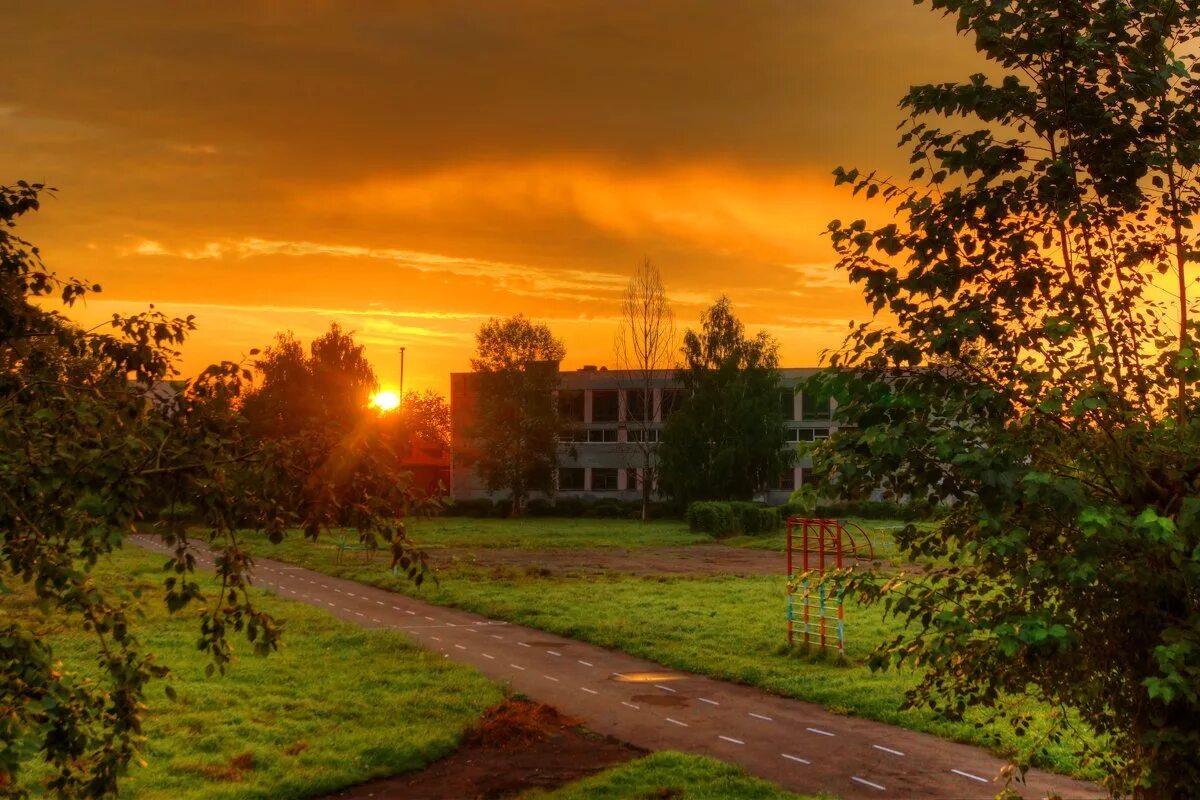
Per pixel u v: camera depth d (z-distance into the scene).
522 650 20.52
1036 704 14.19
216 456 4.92
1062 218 5.20
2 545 4.68
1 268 5.12
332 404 70.44
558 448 84.00
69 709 4.72
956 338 5.12
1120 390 5.39
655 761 12.01
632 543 51.31
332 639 20.70
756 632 22.31
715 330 74.50
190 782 10.83
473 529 62.38
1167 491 5.18
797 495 5.51
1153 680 4.51
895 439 4.84
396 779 11.65
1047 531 5.22
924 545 5.75
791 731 13.88
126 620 5.07
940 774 11.70
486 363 79.31
